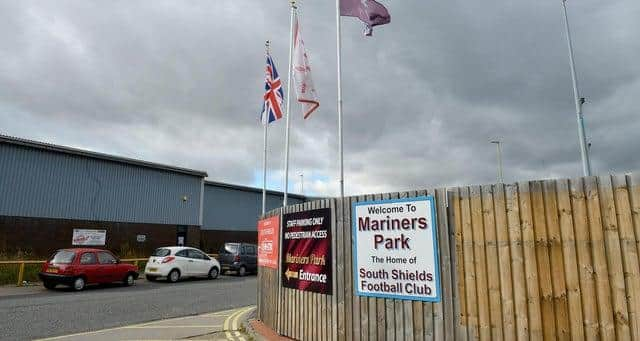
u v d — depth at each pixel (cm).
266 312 955
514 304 494
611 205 447
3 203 2373
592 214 457
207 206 3750
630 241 434
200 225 3388
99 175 2812
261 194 4231
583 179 466
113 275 1881
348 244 671
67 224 2619
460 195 550
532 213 493
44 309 1252
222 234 3816
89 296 1566
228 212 3909
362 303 639
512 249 502
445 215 560
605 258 445
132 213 2959
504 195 514
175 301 1473
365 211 648
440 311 552
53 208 2567
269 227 962
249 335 900
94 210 2758
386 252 614
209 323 1070
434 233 566
